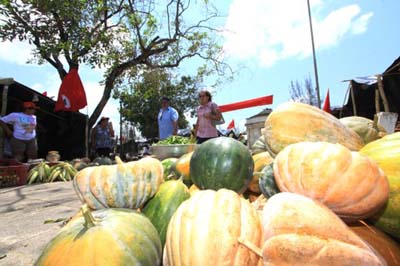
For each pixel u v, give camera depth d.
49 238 2.96
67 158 14.12
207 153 2.62
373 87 11.00
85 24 13.63
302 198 1.46
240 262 1.36
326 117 2.50
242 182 2.55
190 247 1.40
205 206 1.56
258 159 3.15
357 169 1.62
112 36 14.70
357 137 2.52
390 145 1.91
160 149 5.62
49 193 5.90
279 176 1.81
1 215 4.04
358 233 1.72
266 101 14.66
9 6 11.66
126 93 19.73
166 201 2.23
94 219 1.67
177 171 3.16
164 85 26.48
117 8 14.29
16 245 2.79
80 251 1.51
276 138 2.45
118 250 1.54
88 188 2.19
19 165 7.63
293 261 1.25
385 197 1.64
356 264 1.23
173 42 15.28
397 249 1.74
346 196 1.59
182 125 30.84
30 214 4.03
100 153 12.46
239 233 1.43
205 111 7.18
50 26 12.98
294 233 1.29
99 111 14.31
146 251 1.63
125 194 2.17
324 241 1.26
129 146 18.61
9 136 8.63
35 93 11.62
